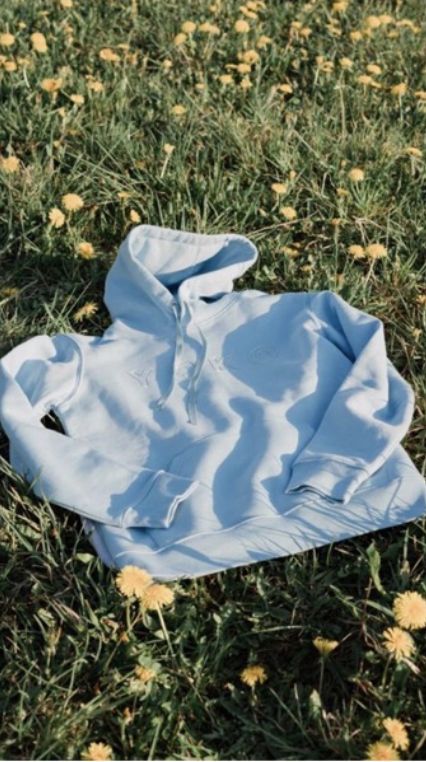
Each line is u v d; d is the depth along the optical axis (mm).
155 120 3668
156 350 2576
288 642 2008
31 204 3135
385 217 3268
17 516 2197
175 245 2748
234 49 4160
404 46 4316
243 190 3367
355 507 2193
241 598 2082
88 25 4262
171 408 2418
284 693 1921
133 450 2348
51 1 4371
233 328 2641
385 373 2426
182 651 1961
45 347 2535
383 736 1770
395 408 2361
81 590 2062
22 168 3336
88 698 1895
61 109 3486
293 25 4320
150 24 4406
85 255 2994
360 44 4305
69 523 2234
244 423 2379
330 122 3729
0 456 2338
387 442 2246
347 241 3180
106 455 2285
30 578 2086
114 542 2121
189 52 4180
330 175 3406
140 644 1946
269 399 2436
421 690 1901
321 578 2105
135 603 2016
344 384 2396
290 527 2150
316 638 1949
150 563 2068
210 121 3580
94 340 2602
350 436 2287
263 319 2646
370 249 2938
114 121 3570
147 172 3350
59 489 2197
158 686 1892
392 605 2039
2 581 2074
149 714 1843
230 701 1895
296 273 3051
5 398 2344
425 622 1869
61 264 3043
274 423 2346
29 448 2250
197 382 2479
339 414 2322
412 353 2736
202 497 2191
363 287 2912
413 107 3871
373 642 1974
